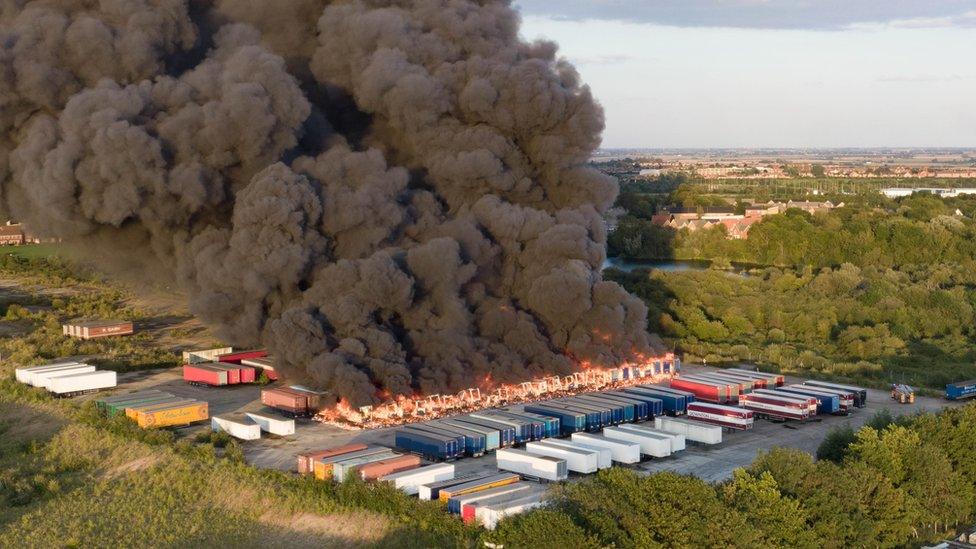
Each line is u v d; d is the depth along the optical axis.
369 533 65.19
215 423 89.31
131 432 84.75
